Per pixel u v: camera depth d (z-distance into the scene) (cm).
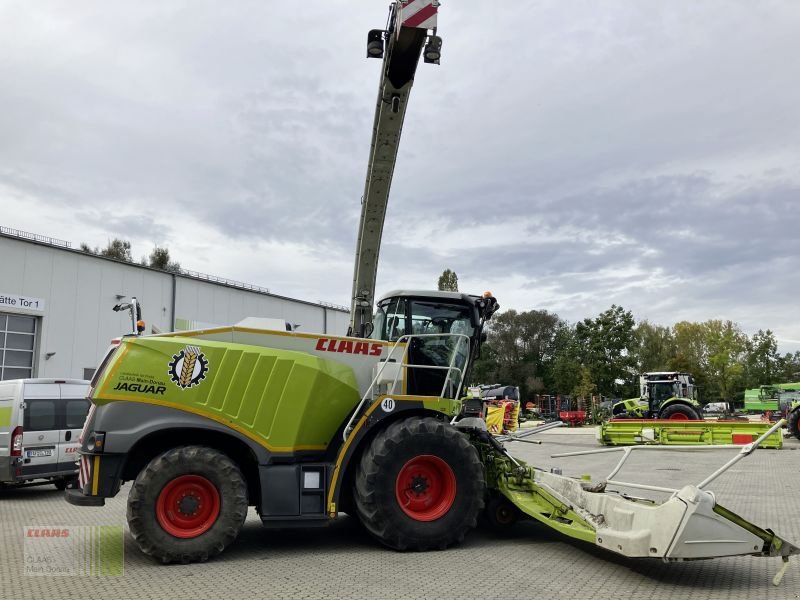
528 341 6869
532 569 521
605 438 1958
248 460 607
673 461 1541
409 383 674
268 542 634
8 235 2259
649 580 489
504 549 597
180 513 550
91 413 576
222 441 598
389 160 763
